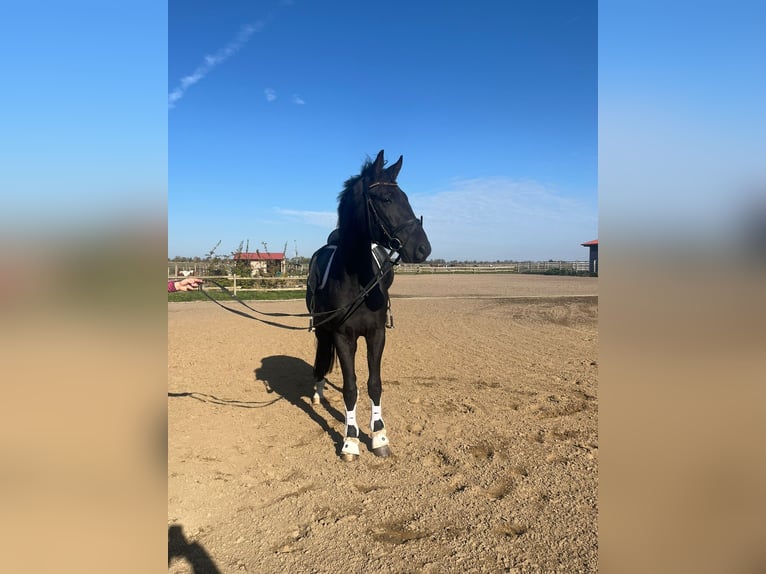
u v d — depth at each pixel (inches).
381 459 158.7
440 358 308.3
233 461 157.9
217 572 102.5
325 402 221.9
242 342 374.6
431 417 195.2
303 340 387.2
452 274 1883.6
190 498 133.6
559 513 123.0
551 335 392.8
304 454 163.8
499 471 146.8
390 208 146.3
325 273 172.6
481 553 107.8
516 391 230.5
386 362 299.3
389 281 175.5
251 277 845.2
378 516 124.0
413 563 104.8
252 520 123.2
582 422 186.9
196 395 231.6
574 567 102.3
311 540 114.0
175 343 368.2
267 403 220.2
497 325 452.8
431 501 130.7
